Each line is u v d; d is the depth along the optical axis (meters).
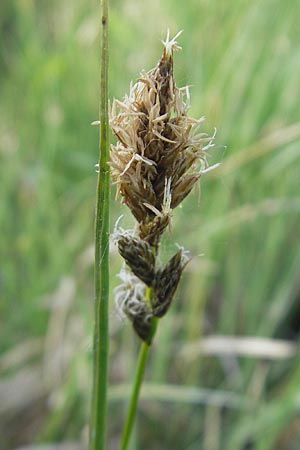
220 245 0.18
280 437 0.17
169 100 0.09
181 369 0.18
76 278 0.18
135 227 0.10
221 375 0.18
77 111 0.22
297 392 0.15
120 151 0.09
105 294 0.10
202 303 0.18
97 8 0.22
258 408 0.16
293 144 0.18
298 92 0.20
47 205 0.19
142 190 0.10
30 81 0.22
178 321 0.18
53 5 0.25
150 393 0.16
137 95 0.09
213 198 0.18
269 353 0.16
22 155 0.21
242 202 0.19
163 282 0.10
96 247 0.10
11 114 0.23
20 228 0.20
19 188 0.21
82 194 0.20
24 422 0.17
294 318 0.20
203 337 0.19
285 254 0.20
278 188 0.19
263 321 0.18
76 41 0.22
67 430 0.17
